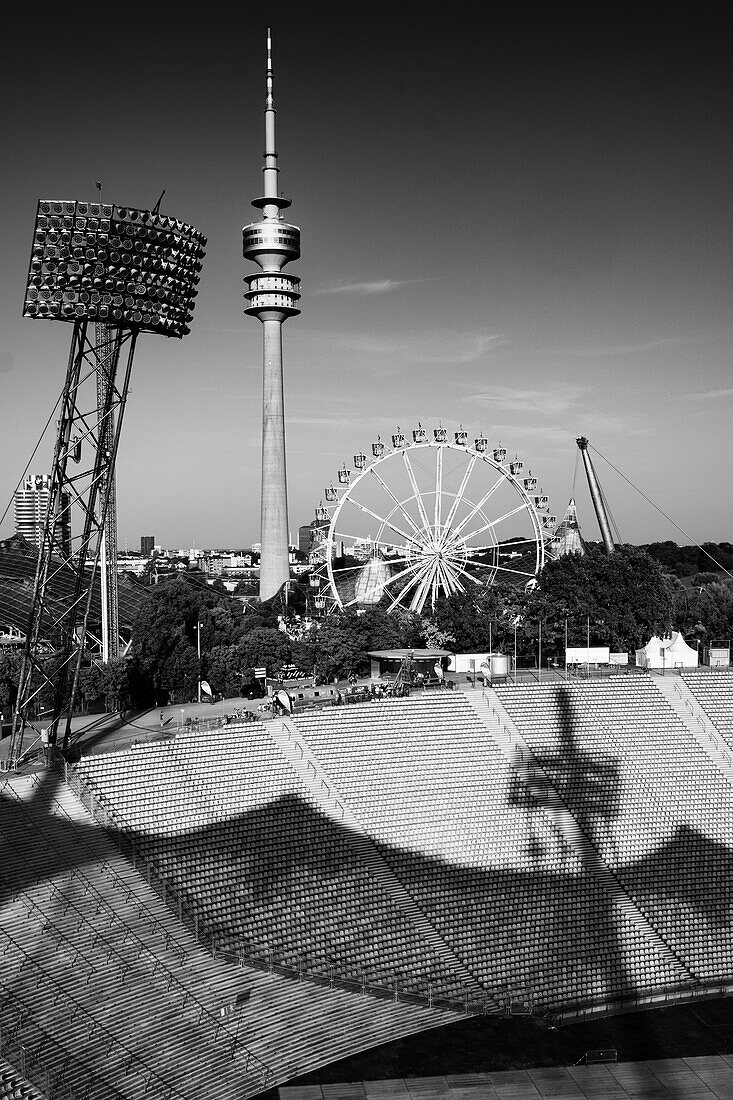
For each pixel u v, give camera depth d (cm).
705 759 13625
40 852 9612
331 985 9425
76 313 10356
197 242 11000
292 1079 8156
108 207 10256
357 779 12162
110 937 8981
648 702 14412
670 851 12181
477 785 12569
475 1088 8212
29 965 8356
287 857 10850
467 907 10956
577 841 12112
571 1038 9206
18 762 10931
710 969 10644
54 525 11000
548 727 13688
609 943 10794
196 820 10825
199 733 12025
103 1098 7312
